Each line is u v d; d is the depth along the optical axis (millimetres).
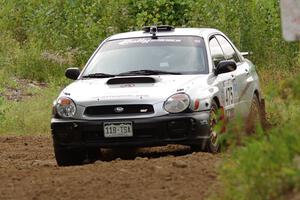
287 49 46000
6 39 54188
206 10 48594
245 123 16375
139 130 23953
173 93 24203
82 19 52094
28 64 49719
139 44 27453
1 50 52750
